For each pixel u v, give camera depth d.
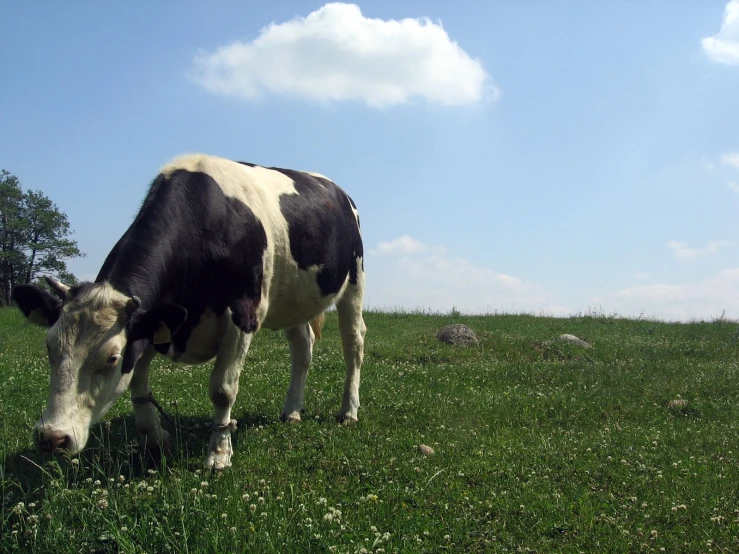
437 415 9.45
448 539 5.45
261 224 7.29
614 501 6.46
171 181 6.89
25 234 72.50
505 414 9.87
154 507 5.23
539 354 17.17
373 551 5.05
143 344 6.06
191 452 7.26
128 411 8.77
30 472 6.36
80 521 5.08
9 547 4.74
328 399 10.22
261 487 6.14
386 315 25.44
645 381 12.81
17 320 19.50
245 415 9.02
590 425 9.66
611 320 26.03
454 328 18.47
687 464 7.70
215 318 6.95
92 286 5.78
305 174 9.02
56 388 5.46
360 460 7.19
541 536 5.68
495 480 6.87
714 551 5.45
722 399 11.42
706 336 21.36
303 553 4.89
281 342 16.45
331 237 8.55
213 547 4.77
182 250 6.59
